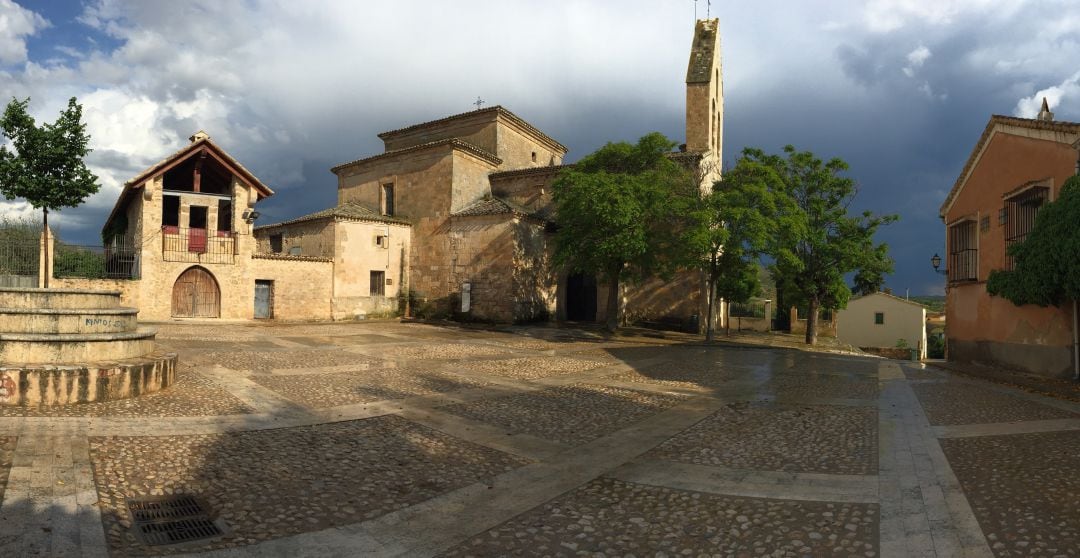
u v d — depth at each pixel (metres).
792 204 24.03
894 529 4.85
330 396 10.26
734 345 23.39
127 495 5.24
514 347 19.94
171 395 9.48
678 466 6.77
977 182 17.77
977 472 6.31
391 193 34.75
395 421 8.65
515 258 29.17
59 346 9.05
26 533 4.27
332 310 29.34
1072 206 12.07
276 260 27.59
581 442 7.85
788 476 6.36
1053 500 5.35
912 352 34.88
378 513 5.19
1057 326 14.27
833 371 15.74
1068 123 13.35
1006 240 15.83
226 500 5.32
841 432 8.42
